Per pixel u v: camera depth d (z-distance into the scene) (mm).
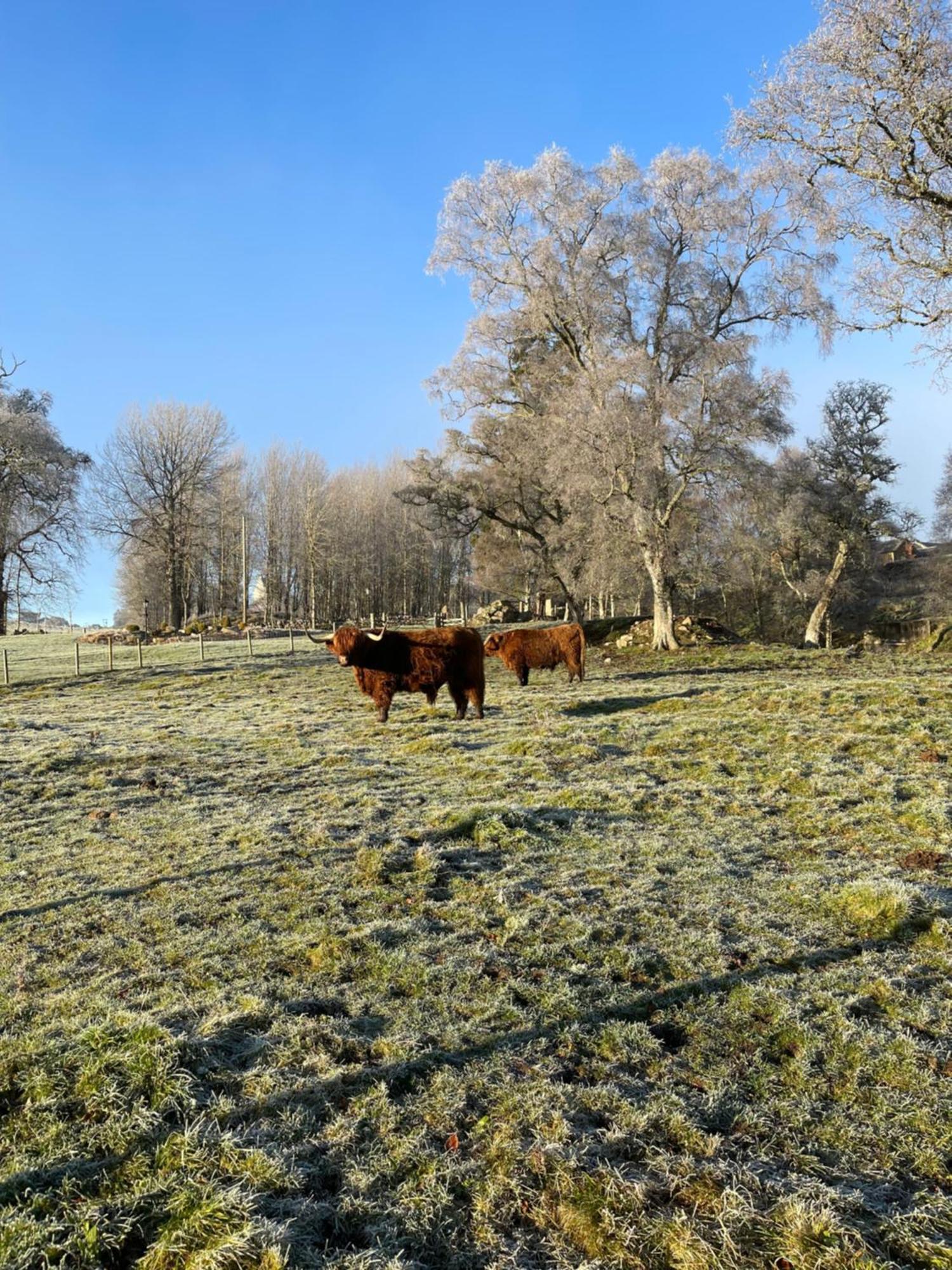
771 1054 4078
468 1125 3488
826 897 6023
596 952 5164
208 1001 4535
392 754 12023
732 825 8000
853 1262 2721
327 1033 4168
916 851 7000
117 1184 3146
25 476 43625
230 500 62375
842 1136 3443
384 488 75750
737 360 25484
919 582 54031
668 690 17172
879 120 12242
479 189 29047
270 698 20719
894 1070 3885
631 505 26031
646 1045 4105
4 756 11961
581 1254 2836
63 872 6988
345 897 6172
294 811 8727
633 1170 3209
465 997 4598
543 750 11398
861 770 9664
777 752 10625
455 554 75625
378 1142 3375
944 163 11953
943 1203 3010
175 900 6188
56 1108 3574
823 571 46875
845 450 41469
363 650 14781
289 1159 3225
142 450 51312
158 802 9352
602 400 25969
